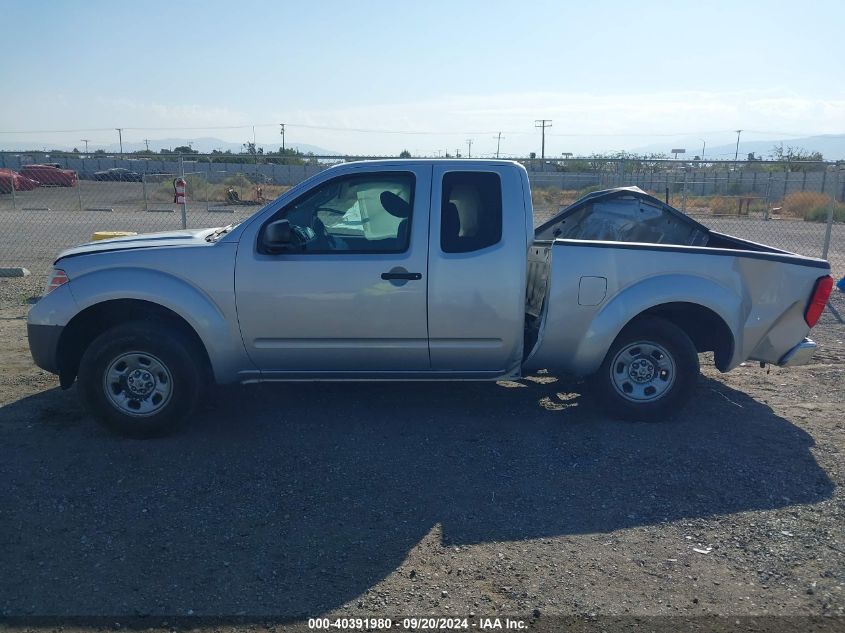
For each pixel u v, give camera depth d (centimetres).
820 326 1030
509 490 511
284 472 535
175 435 598
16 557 420
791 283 628
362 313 587
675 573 413
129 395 583
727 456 571
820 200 3161
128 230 2031
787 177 3709
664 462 559
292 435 602
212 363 591
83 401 581
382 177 598
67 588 392
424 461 556
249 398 686
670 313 650
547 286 604
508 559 425
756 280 625
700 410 672
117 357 576
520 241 592
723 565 422
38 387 708
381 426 623
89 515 469
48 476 521
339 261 584
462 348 600
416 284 585
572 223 724
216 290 582
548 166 2334
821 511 487
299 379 611
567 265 600
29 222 2220
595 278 602
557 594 391
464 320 592
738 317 620
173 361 577
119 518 466
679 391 625
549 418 646
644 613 375
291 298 583
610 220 712
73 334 604
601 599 387
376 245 591
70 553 426
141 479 520
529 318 654
